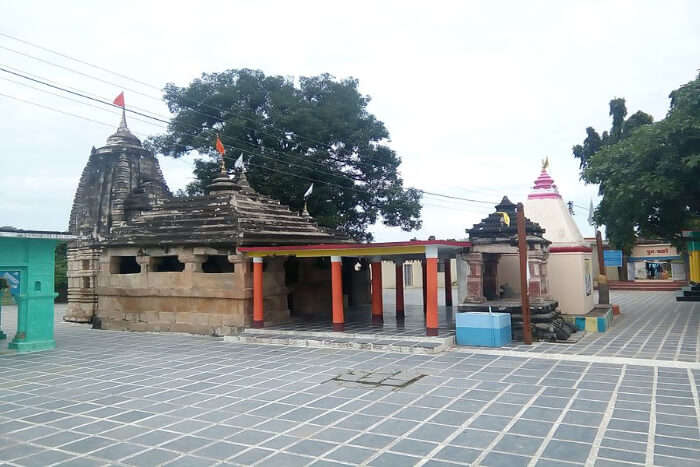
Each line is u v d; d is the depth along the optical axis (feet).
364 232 102.17
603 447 19.89
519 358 37.76
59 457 20.11
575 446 20.06
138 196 71.87
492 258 55.16
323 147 90.99
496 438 21.16
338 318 47.57
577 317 51.80
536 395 27.53
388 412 25.07
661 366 33.96
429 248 43.39
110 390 30.76
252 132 88.38
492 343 42.24
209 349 44.65
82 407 27.17
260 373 34.47
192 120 89.40
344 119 92.17
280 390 29.78
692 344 41.47
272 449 20.45
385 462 18.88
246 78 90.94
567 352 39.22
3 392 30.58
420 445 20.56
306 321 56.34
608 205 69.10
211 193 60.85
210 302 53.21
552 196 57.77
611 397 26.84
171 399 28.37
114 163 74.64
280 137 88.33
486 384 30.12
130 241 57.47
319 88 96.07
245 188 65.92
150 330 56.95
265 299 53.88
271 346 45.39
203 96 90.22
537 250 47.98
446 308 67.82
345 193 93.66
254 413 25.39
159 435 22.44
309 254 48.88
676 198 63.26
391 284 130.00
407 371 33.73
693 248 90.07
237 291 51.29
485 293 54.75
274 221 61.21
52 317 47.21
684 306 74.33
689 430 21.61
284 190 86.79
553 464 18.39
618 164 63.46
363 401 27.09
